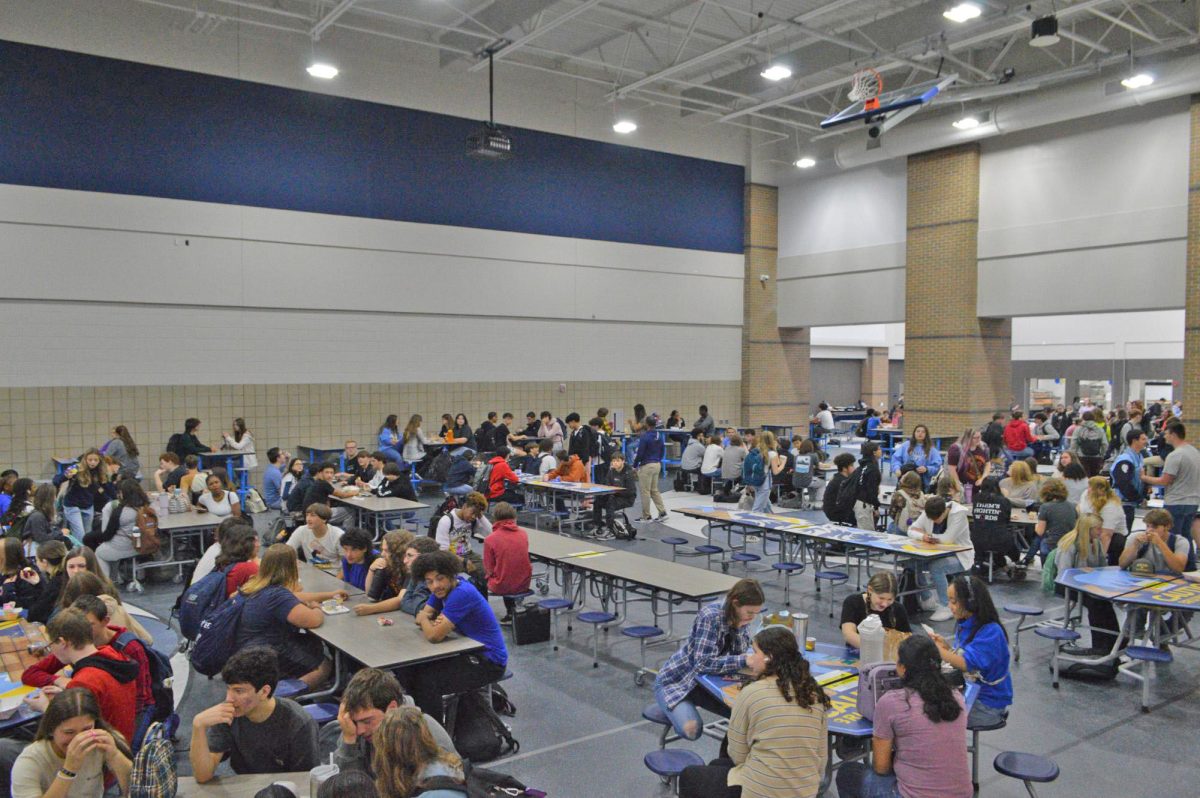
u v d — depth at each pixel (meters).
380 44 14.95
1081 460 10.12
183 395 13.42
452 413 16.00
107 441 12.82
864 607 5.04
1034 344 27.05
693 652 4.43
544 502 12.92
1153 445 15.53
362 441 15.03
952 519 7.79
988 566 9.35
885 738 3.54
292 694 4.89
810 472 13.43
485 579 6.45
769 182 20.12
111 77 12.72
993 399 16.62
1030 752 5.08
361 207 14.91
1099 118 14.38
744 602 4.35
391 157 15.20
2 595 5.85
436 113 15.65
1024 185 15.47
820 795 4.14
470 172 16.06
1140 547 6.67
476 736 4.89
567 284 17.31
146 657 4.27
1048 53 14.61
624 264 18.11
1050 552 7.86
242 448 13.35
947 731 3.47
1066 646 6.95
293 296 14.30
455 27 12.61
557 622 7.43
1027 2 11.05
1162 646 6.46
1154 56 13.35
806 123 19.05
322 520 7.20
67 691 3.24
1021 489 10.02
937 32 11.98
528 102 16.69
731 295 19.86
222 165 13.63
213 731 3.42
